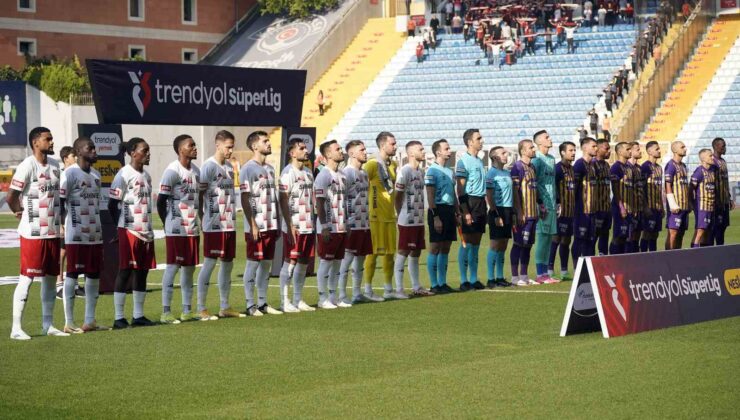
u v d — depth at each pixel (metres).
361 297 23.36
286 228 22.09
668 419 11.67
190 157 20.28
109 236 25.16
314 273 29.64
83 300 24.45
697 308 19.09
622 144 28.09
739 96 60.53
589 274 17.58
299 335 18.20
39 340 18.02
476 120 65.62
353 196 22.83
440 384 13.72
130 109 24.50
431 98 68.81
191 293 20.70
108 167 24.89
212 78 26.16
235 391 13.55
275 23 80.62
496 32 70.31
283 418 12.05
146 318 20.02
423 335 17.98
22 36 70.50
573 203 26.97
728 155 57.84
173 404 12.87
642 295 18.06
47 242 18.41
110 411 12.56
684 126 59.31
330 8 79.69
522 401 12.65
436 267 24.78
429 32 72.56
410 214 23.89
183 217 20.22
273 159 65.19
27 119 65.50
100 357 16.20
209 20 80.00
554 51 68.00
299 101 28.56
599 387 13.31
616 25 68.94
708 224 28.44
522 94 66.00
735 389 13.11
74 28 72.88
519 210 25.67
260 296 21.58
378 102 70.25
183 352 16.56
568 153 26.70
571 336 17.50
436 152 24.77
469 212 24.67
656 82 61.16
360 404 12.67
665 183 28.50
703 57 63.78
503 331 18.28
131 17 75.69
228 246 20.78
